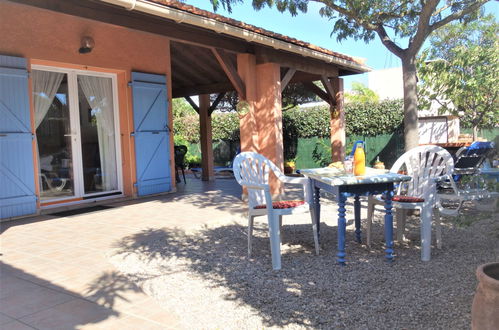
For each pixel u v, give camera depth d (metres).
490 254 3.75
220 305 2.73
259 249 4.09
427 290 2.91
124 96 7.16
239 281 3.18
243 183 3.70
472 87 8.62
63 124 6.48
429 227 3.63
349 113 12.29
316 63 8.29
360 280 3.16
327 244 4.26
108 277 3.23
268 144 7.00
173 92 11.23
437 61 9.34
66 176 6.53
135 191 7.29
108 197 7.04
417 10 6.23
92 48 6.27
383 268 3.44
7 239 4.42
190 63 9.12
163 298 2.83
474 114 9.55
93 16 4.50
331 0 6.07
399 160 4.40
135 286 3.05
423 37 5.43
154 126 7.54
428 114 12.92
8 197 5.45
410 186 4.34
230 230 4.92
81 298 2.81
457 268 3.38
